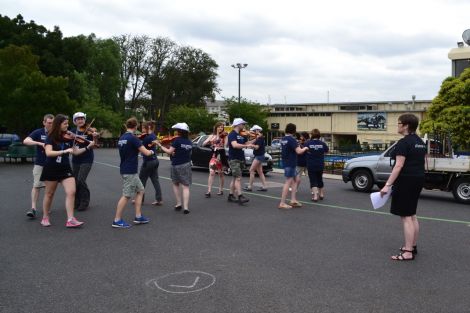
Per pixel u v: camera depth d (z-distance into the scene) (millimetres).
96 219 8320
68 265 5527
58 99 24672
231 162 10352
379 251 6293
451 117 24250
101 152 36938
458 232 7641
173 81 60625
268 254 6074
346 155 25391
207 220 8398
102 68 53344
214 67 65125
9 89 24031
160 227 7730
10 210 9141
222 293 4605
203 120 47219
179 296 4523
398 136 49781
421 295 4586
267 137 58594
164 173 17750
